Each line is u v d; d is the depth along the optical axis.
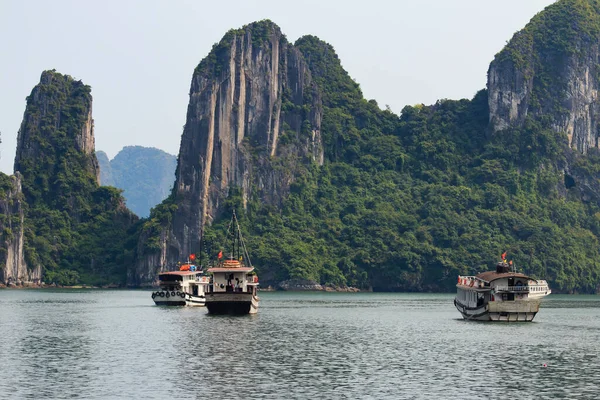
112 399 72.19
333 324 133.38
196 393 74.44
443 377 82.44
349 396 73.94
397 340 110.25
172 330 119.00
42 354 94.50
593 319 150.38
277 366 87.56
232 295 143.25
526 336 116.12
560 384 79.62
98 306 178.62
